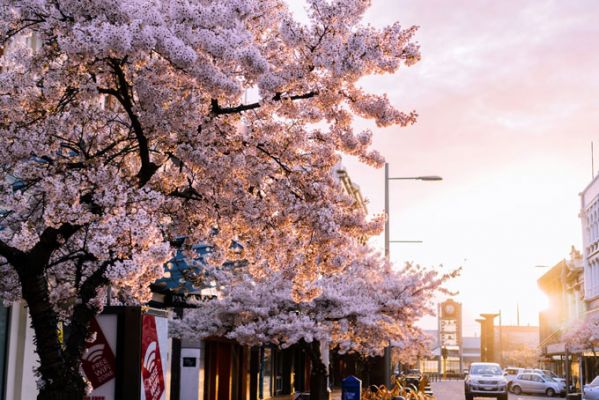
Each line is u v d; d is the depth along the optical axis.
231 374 31.09
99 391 11.03
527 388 62.12
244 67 9.20
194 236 11.59
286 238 11.20
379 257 27.20
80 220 8.55
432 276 25.50
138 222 8.59
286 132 11.00
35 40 14.38
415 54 9.57
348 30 9.65
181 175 11.12
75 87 9.68
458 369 137.62
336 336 25.03
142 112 9.43
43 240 8.97
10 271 10.61
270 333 23.14
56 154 10.29
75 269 11.43
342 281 25.11
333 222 10.65
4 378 13.85
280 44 10.93
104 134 10.97
